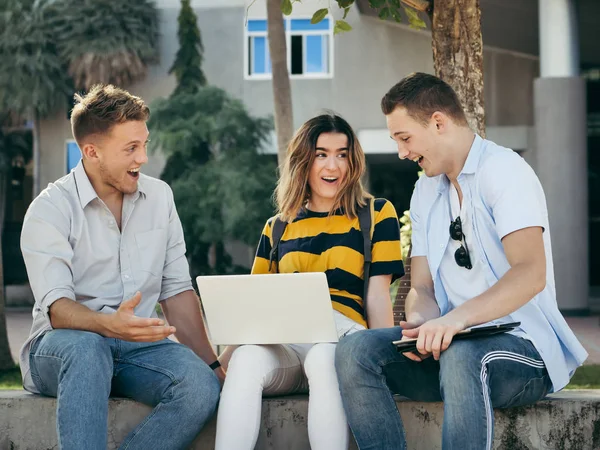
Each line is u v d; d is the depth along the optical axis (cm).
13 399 373
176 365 353
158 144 1889
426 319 347
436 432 360
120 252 382
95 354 334
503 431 356
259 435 371
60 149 2005
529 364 325
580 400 356
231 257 1959
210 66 1964
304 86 1923
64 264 367
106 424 333
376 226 398
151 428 346
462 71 520
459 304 344
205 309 361
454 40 520
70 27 1964
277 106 1388
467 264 342
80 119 373
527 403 343
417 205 367
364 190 409
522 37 1692
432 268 352
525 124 1817
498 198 327
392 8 496
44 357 344
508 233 322
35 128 2003
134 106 371
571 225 1513
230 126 1878
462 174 340
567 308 1516
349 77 1912
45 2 1948
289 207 405
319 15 493
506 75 1819
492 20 1567
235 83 1961
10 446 374
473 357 309
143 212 390
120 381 363
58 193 379
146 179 398
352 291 394
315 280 342
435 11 524
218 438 344
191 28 1959
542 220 327
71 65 1972
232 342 362
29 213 374
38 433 372
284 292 348
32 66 1941
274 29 1382
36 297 364
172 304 402
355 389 327
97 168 377
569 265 1512
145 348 366
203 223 1866
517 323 322
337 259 393
